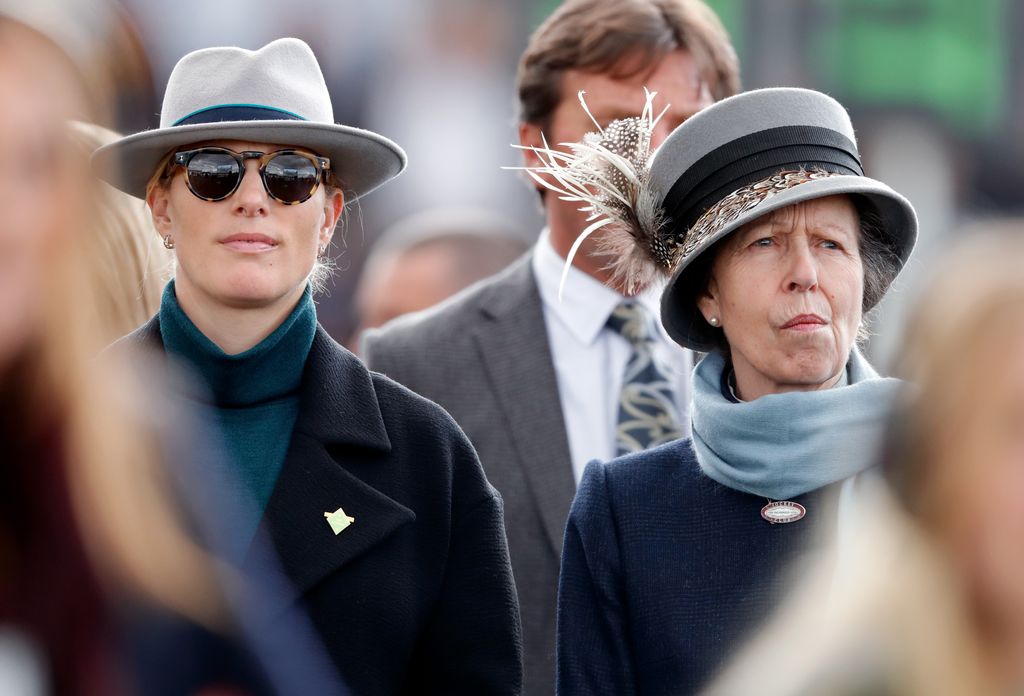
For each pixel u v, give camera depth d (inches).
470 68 1624.0
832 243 454.6
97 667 229.1
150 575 236.5
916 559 255.6
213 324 468.1
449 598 476.4
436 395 605.6
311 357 483.2
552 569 571.8
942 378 254.8
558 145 632.4
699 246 454.9
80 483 234.5
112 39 243.1
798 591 420.5
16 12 231.0
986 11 1551.4
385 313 875.4
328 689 407.2
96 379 238.7
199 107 474.9
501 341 613.6
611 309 613.3
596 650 462.6
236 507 442.9
